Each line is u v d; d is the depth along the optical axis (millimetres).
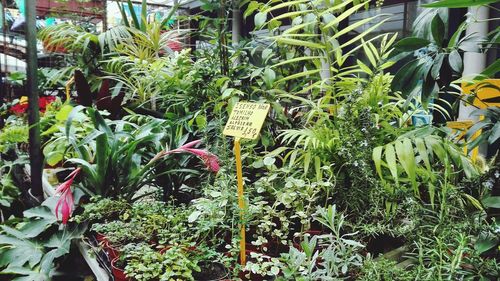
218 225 1311
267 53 1896
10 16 3791
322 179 1461
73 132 1916
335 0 1752
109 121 1915
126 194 1692
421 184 1494
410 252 1219
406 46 1251
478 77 1299
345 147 1417
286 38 1642
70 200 1486
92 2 3902
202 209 1302
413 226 1222
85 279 1599
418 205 1256
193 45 3016
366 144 1385
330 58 1659
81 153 1729
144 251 1187
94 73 3160
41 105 3219
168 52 2898
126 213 1450
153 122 1818
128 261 1219
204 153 1485
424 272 1021
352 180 1415
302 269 985
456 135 1532
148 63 2721
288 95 1736
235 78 1939
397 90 1271
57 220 1595
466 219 1180
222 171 1436
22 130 2846
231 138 1723
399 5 2891
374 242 1362
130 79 2814
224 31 1964
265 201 1447
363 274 1110
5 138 2830
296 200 1375
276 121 1801
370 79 1593
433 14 1294
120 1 3205
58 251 1493
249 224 1272
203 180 1753
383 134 1524
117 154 1654
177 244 1213
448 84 1290
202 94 1993
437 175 1394
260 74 1777
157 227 1351
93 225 1457
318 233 1375
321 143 1490
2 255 1560
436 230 1174
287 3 1614
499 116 1214
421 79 1280
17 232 1605
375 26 1566
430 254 1107
